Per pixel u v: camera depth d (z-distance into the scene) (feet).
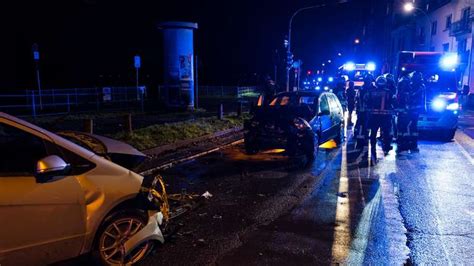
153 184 15.90
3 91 90.84
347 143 40.06
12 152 11.57
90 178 12.07
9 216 10.48
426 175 26.20
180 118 56.59
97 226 12.15
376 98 33.30
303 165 29.19
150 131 39.34
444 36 137.18
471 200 20.71
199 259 13.79
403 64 49.75
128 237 13.03
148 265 13.32
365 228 16.76
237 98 127.03
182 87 67.97
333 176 25.84
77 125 47.70
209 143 39.93
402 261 13.79
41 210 10.99
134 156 15.31
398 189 22.79
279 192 22.07
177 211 18.13
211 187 23.09
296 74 104.83
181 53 67.10
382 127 33.83
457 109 41.47
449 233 16.30
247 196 21.29
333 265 13.44
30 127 11.49
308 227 16.83
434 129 42.47
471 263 13.71
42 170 10.42
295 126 30.66
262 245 14.97
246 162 30.22
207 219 17.69
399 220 17.72
